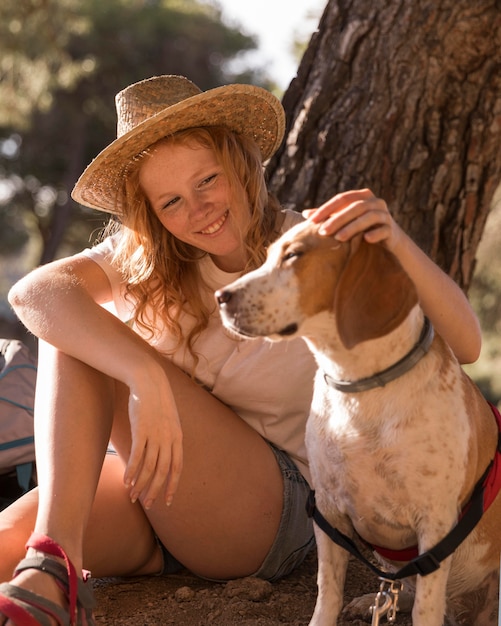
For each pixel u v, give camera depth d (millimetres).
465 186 3854
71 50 17531
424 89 3775
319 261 2135
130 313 2934
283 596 2820
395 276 2094
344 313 2096
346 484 2270
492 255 10289
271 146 3104
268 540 2824
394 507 2238
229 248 2766
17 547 2441
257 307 2131
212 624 2625
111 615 2705
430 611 2213
